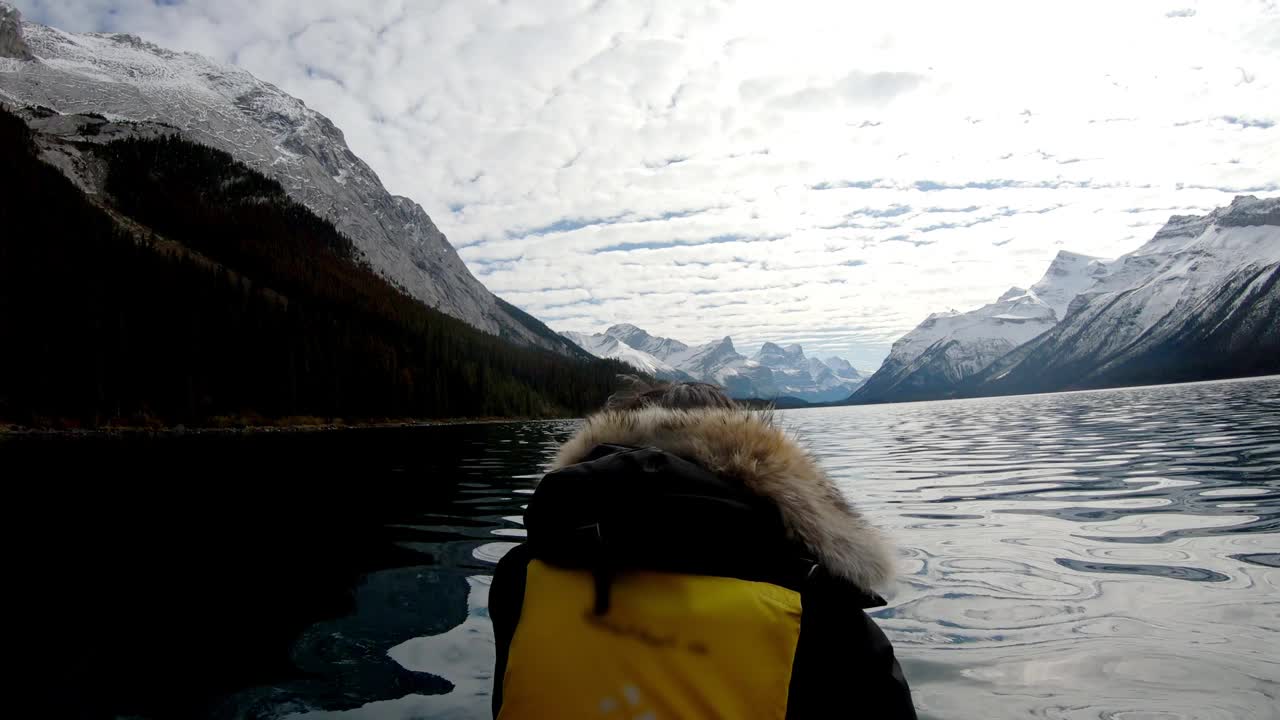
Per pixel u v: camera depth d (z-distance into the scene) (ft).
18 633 13.97
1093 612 14.26
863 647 5.53
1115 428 72.43
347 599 16.31
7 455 69.10
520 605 6.34
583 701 5.13
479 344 401.29
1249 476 30.99
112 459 62.39
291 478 44.21
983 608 14.93
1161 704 10.14
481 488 38.29
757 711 5.00
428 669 12.07
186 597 16.61
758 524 5.37
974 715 10.19
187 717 10.23
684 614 5.16
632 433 6.62
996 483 35.19
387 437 116.16
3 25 622.54
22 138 393.50
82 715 10.28
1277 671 11.00
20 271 196.34
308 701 10.78
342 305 358.02
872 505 29.50
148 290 228.02
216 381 198.80
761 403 7.52
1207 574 16.42
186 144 540.52
